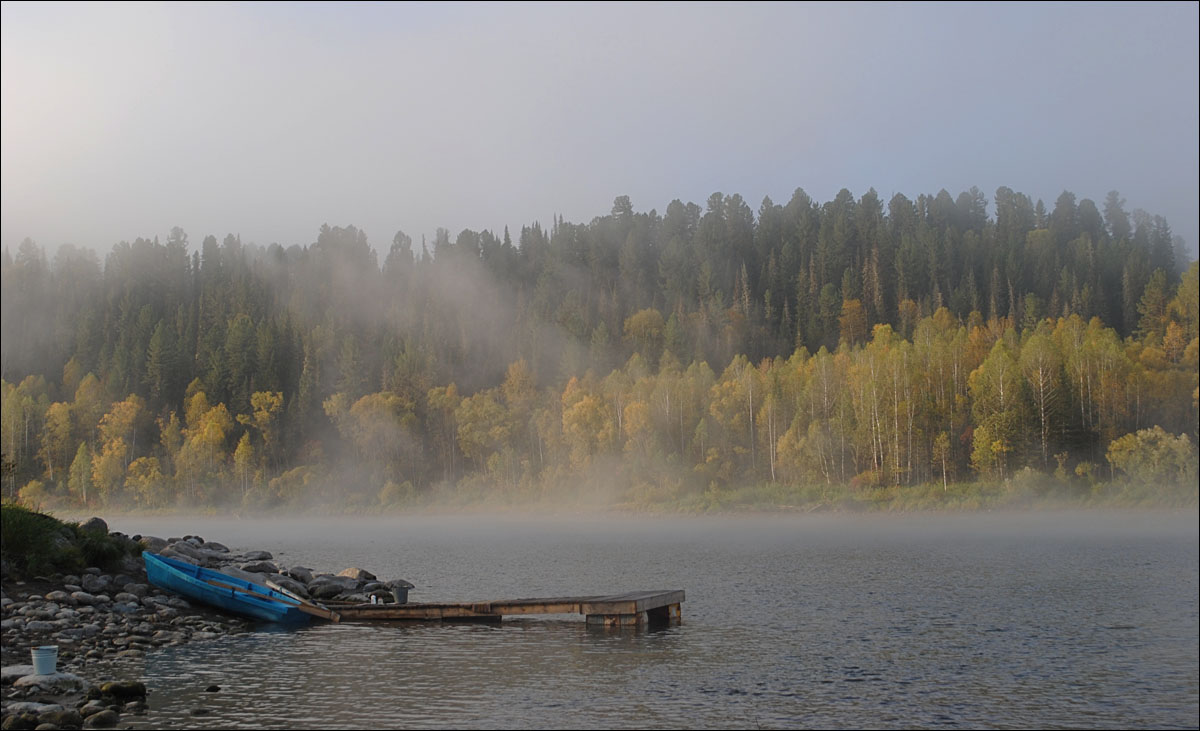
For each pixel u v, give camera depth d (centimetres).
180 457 16100
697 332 19700
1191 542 8069
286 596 3688
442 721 2302
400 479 16412
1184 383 12988
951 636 3497
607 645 3234
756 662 3003
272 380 18962
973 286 19562
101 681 2525
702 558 6831
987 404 12725
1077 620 3875
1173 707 2583
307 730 2197
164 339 19312
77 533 3912
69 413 17362
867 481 12744
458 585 5109
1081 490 11656
